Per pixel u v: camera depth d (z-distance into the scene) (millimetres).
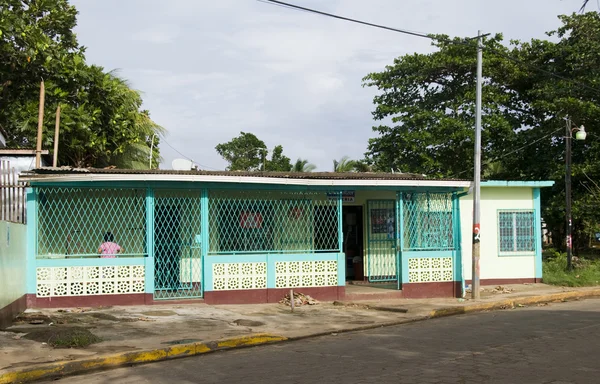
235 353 9320
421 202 15852
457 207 16109
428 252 15719
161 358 8867
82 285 12719
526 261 18750
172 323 11180
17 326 10445
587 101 24859
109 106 19578
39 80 18453
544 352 8781
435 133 26516
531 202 18781
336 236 14945
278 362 8461
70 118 17812
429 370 7684
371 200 17812
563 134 25469
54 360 8164
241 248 14305
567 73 26766
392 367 7914
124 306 12852
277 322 11797
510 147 26859
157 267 13812
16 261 11367
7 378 7414
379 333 10969
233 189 13969
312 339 10500
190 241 14016
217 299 13688
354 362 8312
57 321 10984
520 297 15789
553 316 12797
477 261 15703
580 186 26062
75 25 19922
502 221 18562
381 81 28391
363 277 17719
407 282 15469
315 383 7113
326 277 14625
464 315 13539
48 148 17734
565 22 26766
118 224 13352
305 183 13977
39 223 12633
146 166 23328
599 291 17734
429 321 12594
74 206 13078
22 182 12359
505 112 28250
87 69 18969
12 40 17172
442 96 27734
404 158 27812
